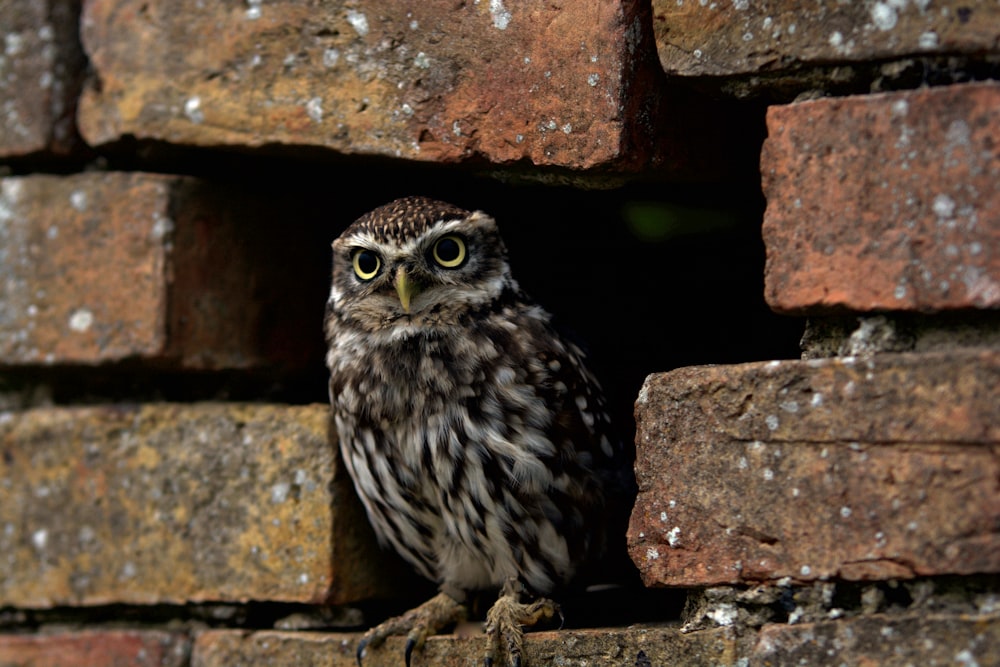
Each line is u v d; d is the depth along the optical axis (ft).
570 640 16.84
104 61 20.42
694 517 15.49
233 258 21.12
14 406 22.12
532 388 19.89
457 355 20.11
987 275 13.89
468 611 20.89
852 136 14.67
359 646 19.15
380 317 20.54
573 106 17.10
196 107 19.75
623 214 23.68
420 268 20.40
